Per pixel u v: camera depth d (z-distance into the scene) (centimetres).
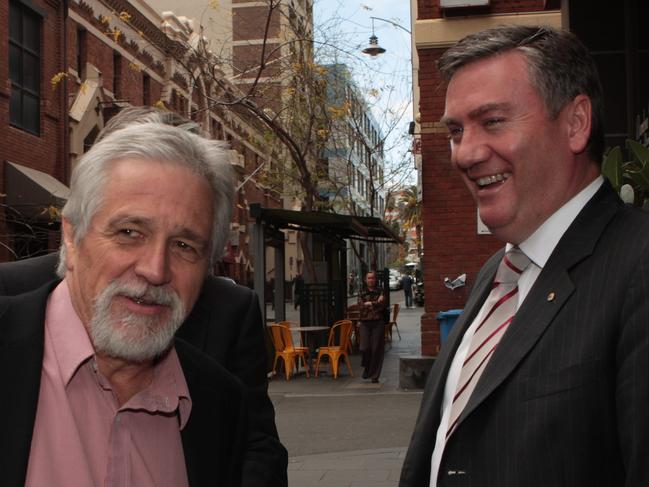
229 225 199
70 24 2098
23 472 163
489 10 1115
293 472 691
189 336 265
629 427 159
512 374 181
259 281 1305
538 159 193
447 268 1141
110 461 182
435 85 1144
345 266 1912
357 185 3478
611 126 793
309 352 1472
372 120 2359
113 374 189
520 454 173
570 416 168
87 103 2062
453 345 231
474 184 202
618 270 173
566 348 174
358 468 699
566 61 193
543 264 195
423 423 227
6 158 1705
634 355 162
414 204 2477
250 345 275
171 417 196
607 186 200
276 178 2138
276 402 1095
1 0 1694
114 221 176
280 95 1980
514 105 193
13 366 170
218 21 3556
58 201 1686
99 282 178
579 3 801
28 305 180
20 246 1753
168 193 178
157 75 2686
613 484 167
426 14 1146
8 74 1719
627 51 791
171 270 182
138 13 2503
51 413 174
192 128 225
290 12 1853
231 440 207
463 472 185
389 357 1652
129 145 179
